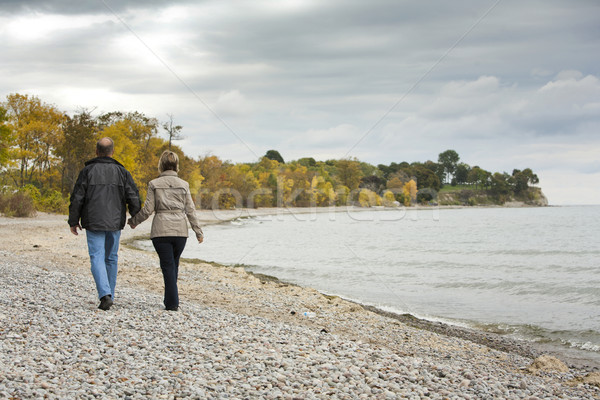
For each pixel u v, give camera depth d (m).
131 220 7.44
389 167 142.88
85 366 4.76
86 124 54.38
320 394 4.54
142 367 4.88
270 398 4.31
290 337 6.90
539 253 35.16
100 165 7.00
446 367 6.30
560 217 119.06
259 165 96.81
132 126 72.38
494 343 10.05
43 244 18.73
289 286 14.03
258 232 47.31
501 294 17.16
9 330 5.79
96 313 6.88
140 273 13.00
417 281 19.72
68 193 52.12
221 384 4.56
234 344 6.04
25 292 8.05
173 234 7.42
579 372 7.45
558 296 16.91
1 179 44.91
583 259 31.12
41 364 4.69
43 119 54.88
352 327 9.16
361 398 4.53
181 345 5.75
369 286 17.66
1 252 14.65
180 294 10.66
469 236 55.19
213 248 29.88
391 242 43.56
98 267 7.01
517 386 5.76
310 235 46.75
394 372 5.55
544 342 10.41
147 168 70.00
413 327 10.70
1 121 46.94
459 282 19.72
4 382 4.14
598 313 13.67
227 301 10.31
